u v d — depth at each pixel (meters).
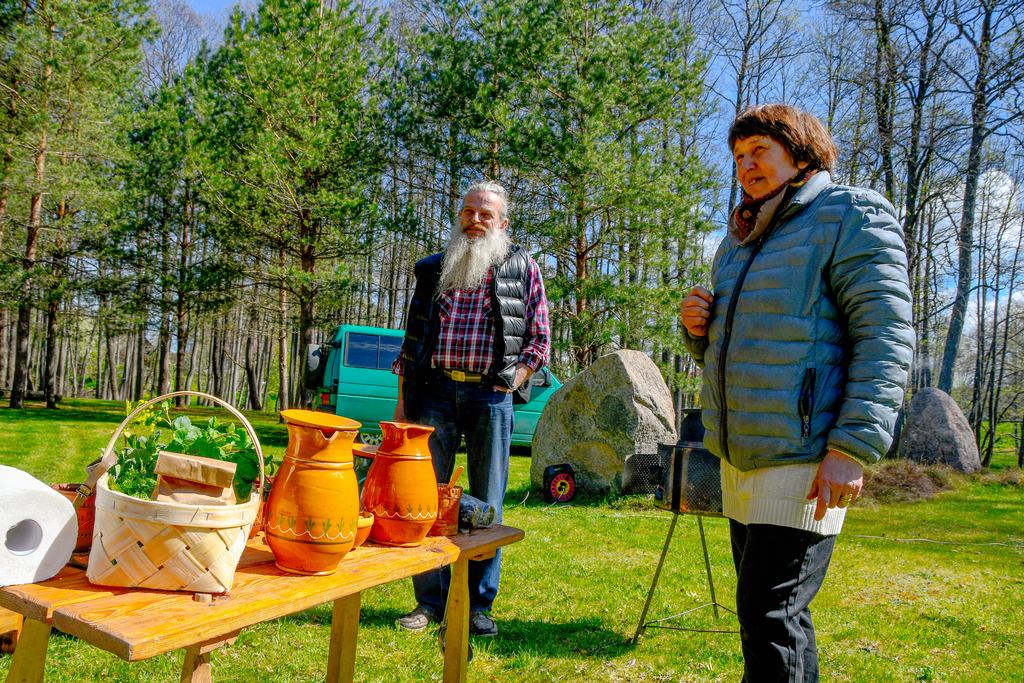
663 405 8.66
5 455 9.47
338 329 13.30
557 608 3.99
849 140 18.41
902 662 3.39
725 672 3.12
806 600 1.92
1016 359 26.67
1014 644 3.75
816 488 1.84
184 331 22.59
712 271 2.32
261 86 15.37
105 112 16.83
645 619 3.78
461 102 14.68
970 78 16.94
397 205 16.09
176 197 18.73
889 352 1.81
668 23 14.88
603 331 13.86
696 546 6.03
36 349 40.28
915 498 9.99
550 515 7.46
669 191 13.58
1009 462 25.97
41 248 19.50
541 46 13.88
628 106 14.18
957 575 5.39
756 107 2.12
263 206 15.60
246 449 1.83
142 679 2.70
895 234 1.90
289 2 15.65
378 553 1.90
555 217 13.88
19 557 1.36
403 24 20.38
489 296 3.09
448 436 3.14
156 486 1.51
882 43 17.38
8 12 16.08
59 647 2.93
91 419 16.30
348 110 15.78
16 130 16.28
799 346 1.91
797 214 2.00
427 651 3.11
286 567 1.62
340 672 2.38
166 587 1.38
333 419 1.68
